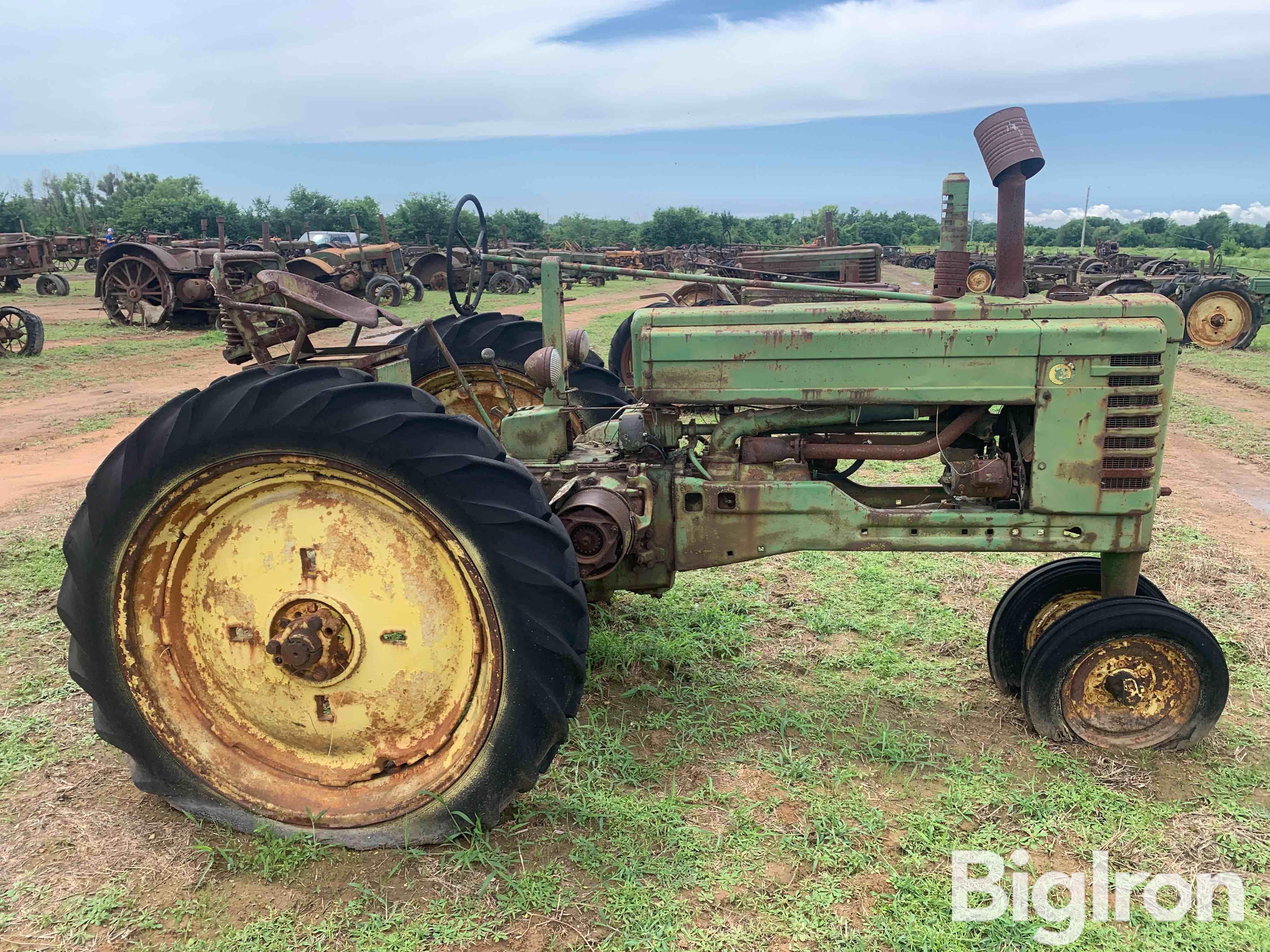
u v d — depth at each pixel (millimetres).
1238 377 11633
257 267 18141
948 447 3299
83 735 3197
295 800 2672
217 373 12250
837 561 4871
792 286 3174
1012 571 4695
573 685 2463
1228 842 2549
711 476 3189
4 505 5988
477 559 2398
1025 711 3092
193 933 2271
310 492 2578
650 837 2580
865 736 3129
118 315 17391
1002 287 3203
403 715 2650
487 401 4418
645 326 3119
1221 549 5008
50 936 2252
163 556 2619
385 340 6441
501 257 3668
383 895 2393
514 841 2590
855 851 2521
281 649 2543
